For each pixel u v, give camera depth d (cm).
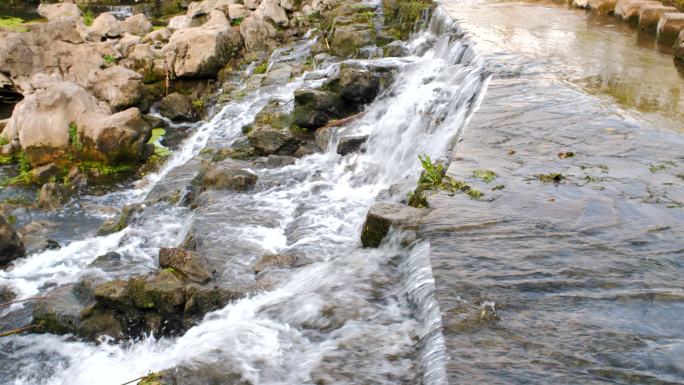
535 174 610
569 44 1124
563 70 952
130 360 618
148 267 770
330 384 413
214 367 456
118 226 953
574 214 534
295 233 796
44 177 1251
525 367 360
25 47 1738
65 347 655
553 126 724
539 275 451
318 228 802
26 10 2970
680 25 1130
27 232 996
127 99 1611
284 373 450
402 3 1661
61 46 1759
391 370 417
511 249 487
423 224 539
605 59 1022
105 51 1828
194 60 1786
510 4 1608
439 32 1434
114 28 2119
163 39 2077
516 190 581
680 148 659
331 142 1115
